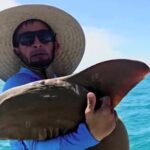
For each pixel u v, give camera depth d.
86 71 0.63
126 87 0.63
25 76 0.79
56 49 0.91
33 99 0.61
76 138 0.62
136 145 2.18
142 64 0.62
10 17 0.89
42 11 0.91
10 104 0.61
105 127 0.62
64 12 0.93
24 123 0.61
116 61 0.63
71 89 0.62
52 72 0.86
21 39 0.86
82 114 0.62
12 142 0.75
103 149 0.69
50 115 0.61
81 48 0.98
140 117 2.89
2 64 0.92
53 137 0.63
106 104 0.62
